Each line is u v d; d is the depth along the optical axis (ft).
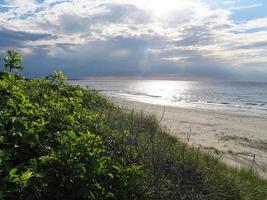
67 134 12.89
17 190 9.91
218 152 34.01
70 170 10.80
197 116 73.51
